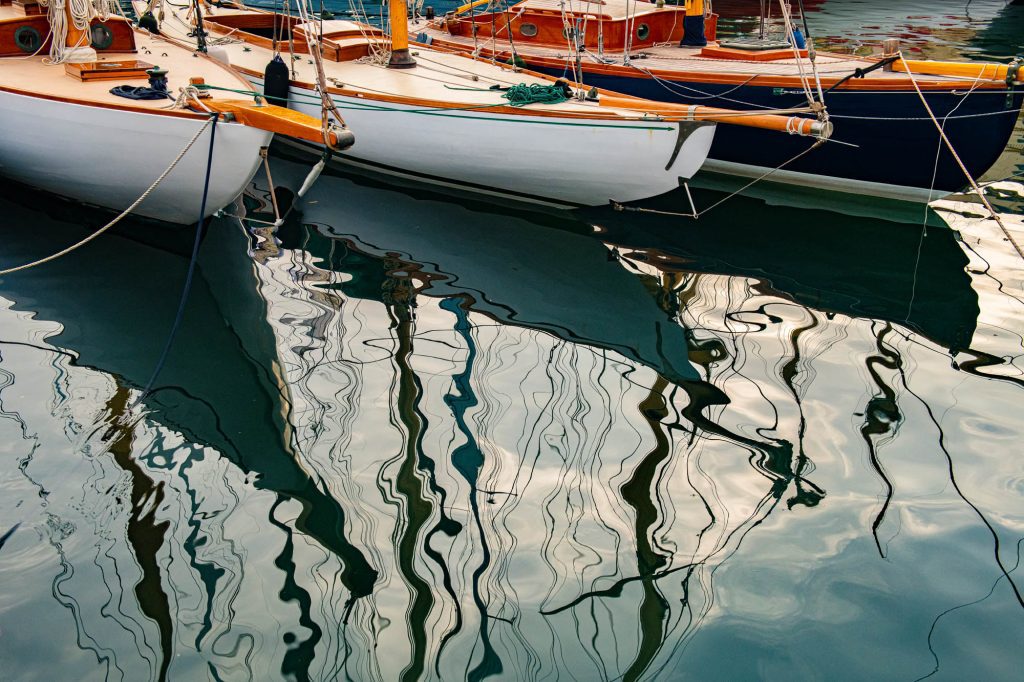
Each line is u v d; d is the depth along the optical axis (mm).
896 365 5477
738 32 16531
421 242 7309
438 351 5602
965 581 3775
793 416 4938
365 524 4070
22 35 7910
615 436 4750
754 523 4102
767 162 8797
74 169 6941
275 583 3729
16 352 5480
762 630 3535
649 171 7289
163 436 4711
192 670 3328
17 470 4402
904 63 7629
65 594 3664
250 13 10828
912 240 7555
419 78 8570
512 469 4469
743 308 6289
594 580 3764
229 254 6961
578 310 6215
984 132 7648
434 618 3555
